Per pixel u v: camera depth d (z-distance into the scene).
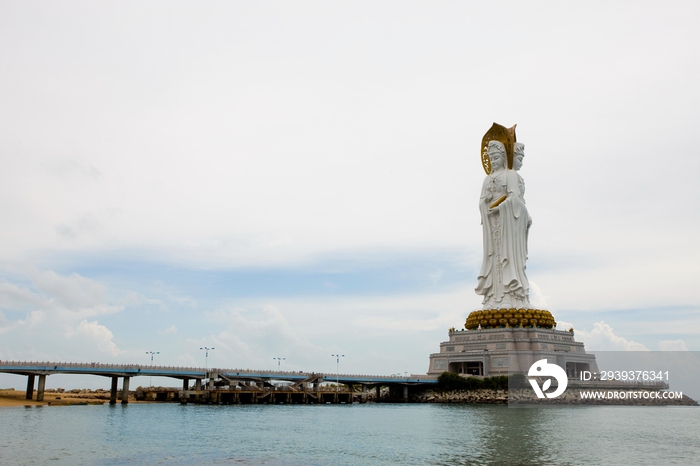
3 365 166.75
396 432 113.44
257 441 100.44
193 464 79.75
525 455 87.00
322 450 91.38
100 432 109.44
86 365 178.62
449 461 82.38
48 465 77.62
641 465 80.12
